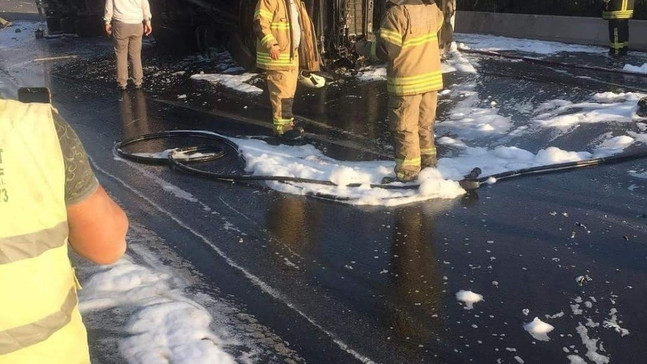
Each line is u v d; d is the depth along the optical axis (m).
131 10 9.37
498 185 5.49
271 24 6.63
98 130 7.60
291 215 5.03
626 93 8.50
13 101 1.56
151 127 7.70
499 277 4.03
